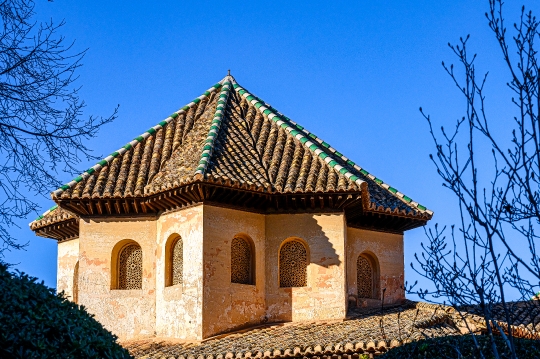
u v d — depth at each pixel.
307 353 19.69
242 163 23.66
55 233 25.92
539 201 11.57
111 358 12.19
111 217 24.02
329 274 23.09
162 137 25.86
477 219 11.38
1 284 11.73
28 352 11.01
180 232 23.02
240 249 23.30
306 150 24.70
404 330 20.11
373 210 24.08
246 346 20.69
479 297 11.84
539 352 14.59
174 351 21.11
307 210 23.52
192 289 22.33
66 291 25.67
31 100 14.79
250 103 27.09
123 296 23.59
